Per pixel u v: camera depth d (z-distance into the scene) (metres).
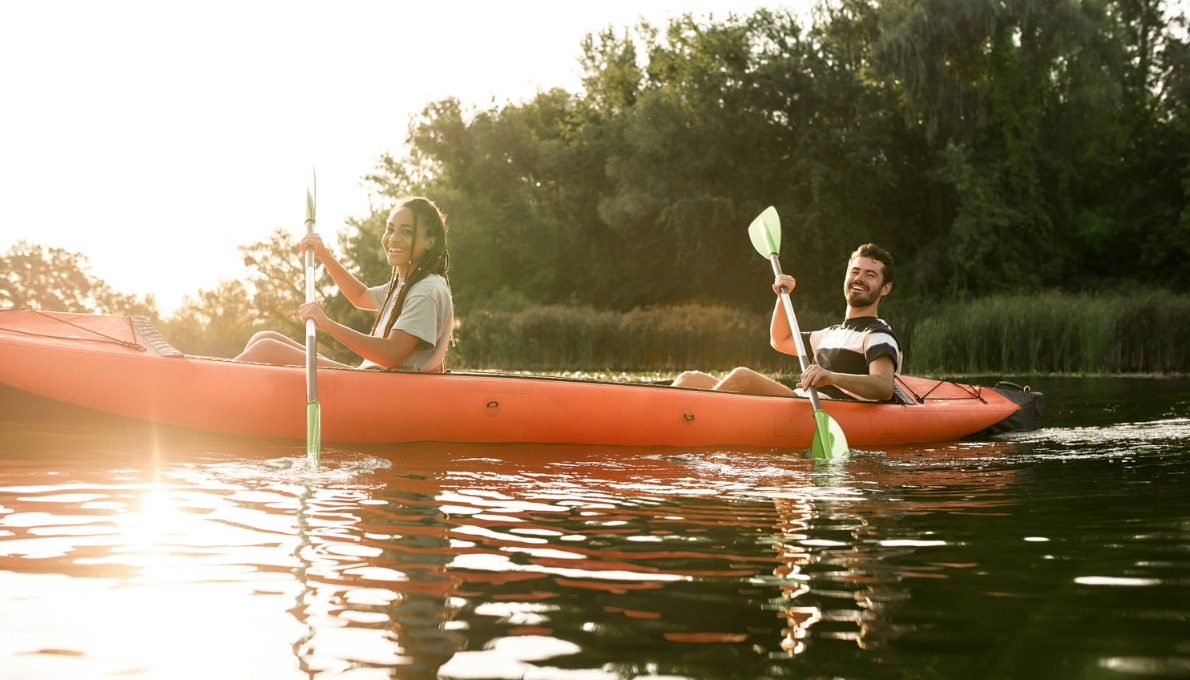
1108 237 24.31
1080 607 1.26
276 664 1.02
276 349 3.38
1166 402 5.79
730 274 24.77
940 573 1.45
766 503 2.12
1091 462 2.98
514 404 3.12
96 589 1.29
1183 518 1.93
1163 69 25.59
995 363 12.08
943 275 22.83
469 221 28.38
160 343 3.06
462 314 25.23
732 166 24.59
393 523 1.77
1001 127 23.06
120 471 2.25
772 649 1.09
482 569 1.45
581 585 1.37
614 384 3.33
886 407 3.70
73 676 0.98
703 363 15.45
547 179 30.52
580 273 28.34
